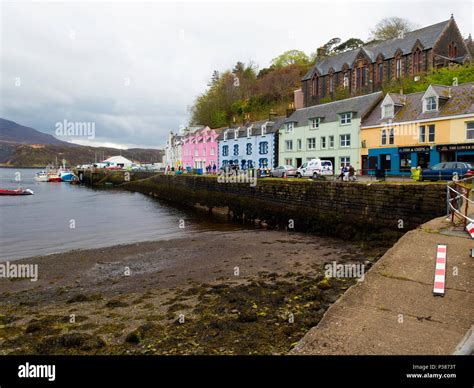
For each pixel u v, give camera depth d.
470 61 39.97
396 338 5.52
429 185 15.56
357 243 16.81
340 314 6.32
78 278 12.33
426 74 39.22
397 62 43.06
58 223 25.56
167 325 7.91
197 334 7.31
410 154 29.42
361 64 46.81
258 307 8.61
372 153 32.31
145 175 61.62
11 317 8.84
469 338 5.00
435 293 6.68
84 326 8.05
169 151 74.69
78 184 79.00
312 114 39.72
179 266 13.38
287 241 17.61
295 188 23.16
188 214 30.56
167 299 9.78
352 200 19.06
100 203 39.59
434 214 15.35
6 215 29.58
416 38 42.41
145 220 27.05
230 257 14.38
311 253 14.71
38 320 8.54
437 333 5.58
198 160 58.66
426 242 9.14
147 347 6.87
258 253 14.94
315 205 21.55
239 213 27.59
